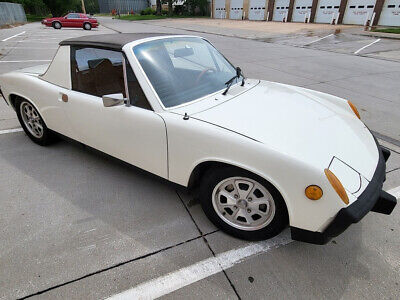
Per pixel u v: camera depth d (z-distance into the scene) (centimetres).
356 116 248
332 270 179
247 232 197
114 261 185
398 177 282
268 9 2817
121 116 219
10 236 204
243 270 180
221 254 191
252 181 179
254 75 710
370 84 640
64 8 4253
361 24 2081
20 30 1994
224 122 185
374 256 189
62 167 293
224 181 191
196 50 266
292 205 162
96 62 234
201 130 182
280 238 204
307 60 938
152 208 235
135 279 173
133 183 267
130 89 214
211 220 212
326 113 221
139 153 223
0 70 711
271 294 164
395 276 175
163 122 197
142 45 225
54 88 272
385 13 1939
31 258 186
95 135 251
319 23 2362
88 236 205
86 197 247
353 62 911
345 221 150
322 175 152
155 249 195
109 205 238
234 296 163
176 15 4431
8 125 396
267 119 193
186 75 231
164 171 214
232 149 171
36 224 215
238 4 3250
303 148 167
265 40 1498
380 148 213
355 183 161
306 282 171
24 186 261
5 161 303
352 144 189
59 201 241
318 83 643
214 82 243
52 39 1448
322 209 155
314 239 166
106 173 283
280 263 184
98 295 163
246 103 215
